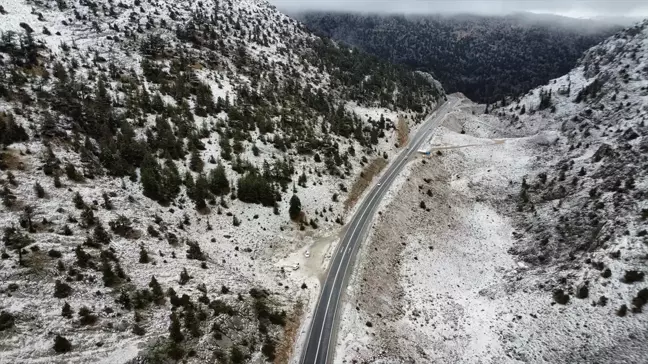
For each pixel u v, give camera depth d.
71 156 64.44
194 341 42.91
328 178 92.81
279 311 54.56
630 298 52.53
